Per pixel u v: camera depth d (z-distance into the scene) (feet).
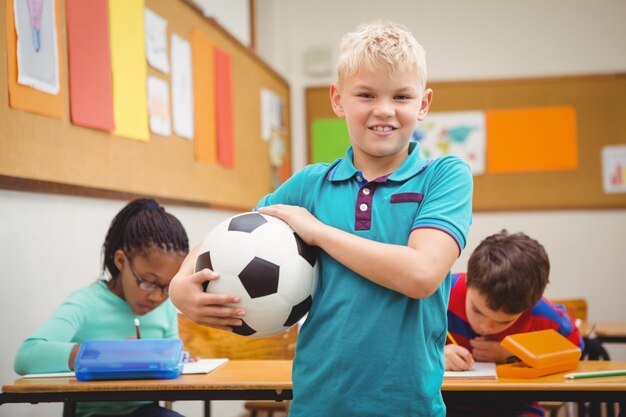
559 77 16.97
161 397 5.18
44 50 6.88
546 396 5.15
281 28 17.85
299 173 4.62
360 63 3.98
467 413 6.48
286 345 7.55
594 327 9.64
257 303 4.00
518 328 6.75
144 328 6.65
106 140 8.08
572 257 16.87
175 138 10.05
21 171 6.48
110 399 5.16
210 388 5.13
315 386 4.02
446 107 17.28
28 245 6.63
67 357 5.55
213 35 11.70
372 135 4.02
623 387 5.06
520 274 6.28
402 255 3.77
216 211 11.81
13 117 6.37
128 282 6.34
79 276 7.54
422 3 17.51
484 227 17.10
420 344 3.96
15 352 6.44
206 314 4.03
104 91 8.03
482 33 17.35
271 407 9.64
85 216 7.65
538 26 17.21
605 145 16.83
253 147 14.01
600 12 17.03
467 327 6.87
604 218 16.80
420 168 4.20
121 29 8.47
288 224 4.19
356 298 3.99
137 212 6.44
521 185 17.01
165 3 9.77
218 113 11.85
